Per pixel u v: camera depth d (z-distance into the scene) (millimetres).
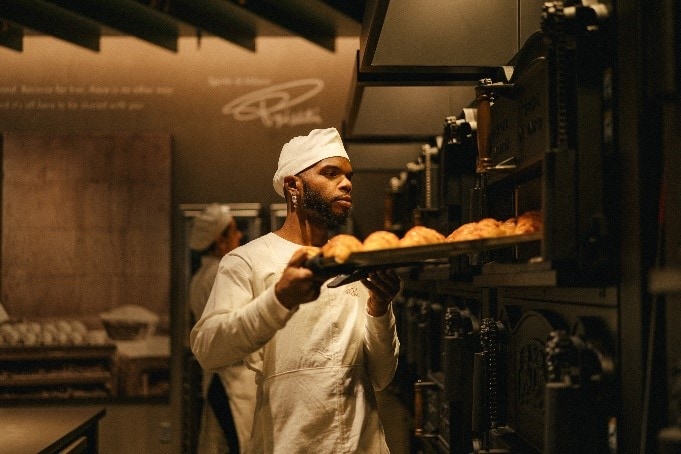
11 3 4371
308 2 4383
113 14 4574
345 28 4922
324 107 5461
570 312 1636
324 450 1908
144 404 5332
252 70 5469
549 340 1533
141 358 5312
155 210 5352
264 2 4395
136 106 5438
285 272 1704
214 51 5473
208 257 4645
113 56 5441
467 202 2326
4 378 5242
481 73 2346
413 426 3666
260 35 5293
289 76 5465
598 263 1419
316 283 1717
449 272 2322
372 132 3559
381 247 1544
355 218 5211
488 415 2105
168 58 5461
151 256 5340
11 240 5289
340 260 1525
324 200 2004
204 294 4340
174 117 5453
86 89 5418
